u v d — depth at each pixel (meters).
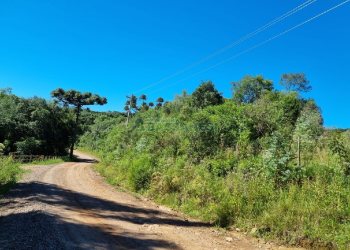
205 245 10.12
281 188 13.85
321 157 16.47
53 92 69.56
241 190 14.55
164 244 9.85
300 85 63.50
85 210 14.21
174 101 58.31
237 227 12.62
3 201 14.73
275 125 23.75
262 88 59.16
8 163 24.12
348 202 11.68
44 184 21.64
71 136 63.28
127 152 35.84
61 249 8.33
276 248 10.27
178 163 21.89
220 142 22.69
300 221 11.33
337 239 10.17
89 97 71.50
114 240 9.80
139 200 18.91
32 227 10.16
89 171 36.19
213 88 54.31
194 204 15.98
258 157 18.39
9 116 49.62
